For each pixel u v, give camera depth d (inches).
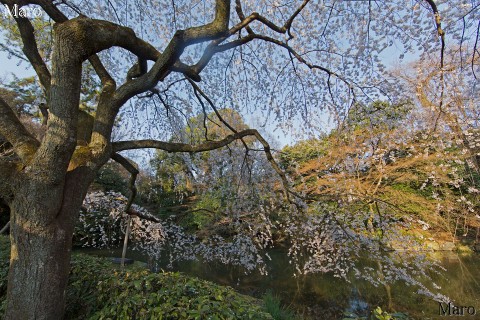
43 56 185.0
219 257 245.4
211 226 255.1
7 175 81.2
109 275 96.3
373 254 181.3
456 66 146.6
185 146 116.9
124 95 96.7
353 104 157.4
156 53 102.1
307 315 190.7
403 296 214.7
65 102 79.8
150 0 165.3
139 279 86.2
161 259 307.3
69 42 77.5
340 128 171.9
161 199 360.2
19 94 349.7
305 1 123.9
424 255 186.5
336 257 189.0
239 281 253.9
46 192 79.1
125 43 91.7
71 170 87.9
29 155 86.3
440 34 110.5
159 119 200.7
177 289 77.3
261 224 205.5
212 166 232.8
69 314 101.3
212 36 95.3
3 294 116.0
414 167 293.0
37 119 354.0
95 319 81.8
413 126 203.6
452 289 229.5
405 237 183.9
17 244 78.4
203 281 89.7
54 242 79.8
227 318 65.8
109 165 371.9
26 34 119.2
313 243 197.8
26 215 78.3
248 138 261.9
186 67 106.3
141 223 263.1
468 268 274.2
